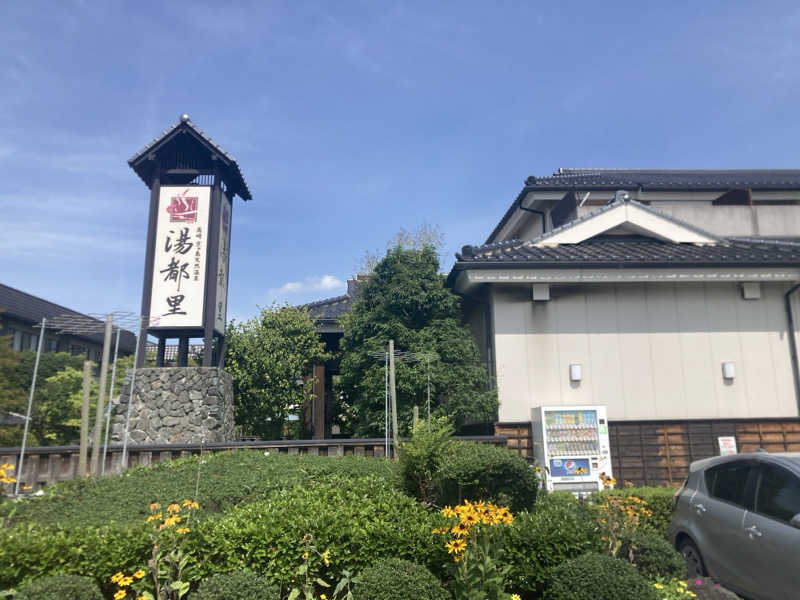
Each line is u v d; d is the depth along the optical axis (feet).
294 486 22.30
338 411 52.11
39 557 14.35
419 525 16.16
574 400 38.96
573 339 39.91
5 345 49.11
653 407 39.09
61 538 14.87
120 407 43.93
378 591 13.58
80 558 14.65
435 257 44.75
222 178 50.21
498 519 14.69
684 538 21.66
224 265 50.29
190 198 47.62
